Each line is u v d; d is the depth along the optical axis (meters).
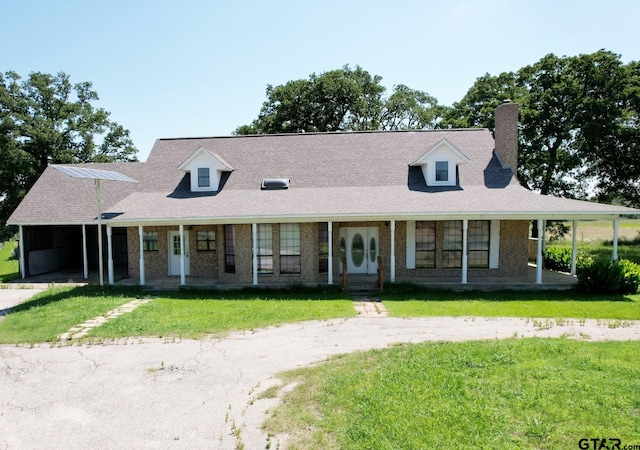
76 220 18.33
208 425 5.64
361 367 7.45
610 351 7.96
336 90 38.75
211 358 8.24
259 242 16.33
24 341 9.48
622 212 14.12
